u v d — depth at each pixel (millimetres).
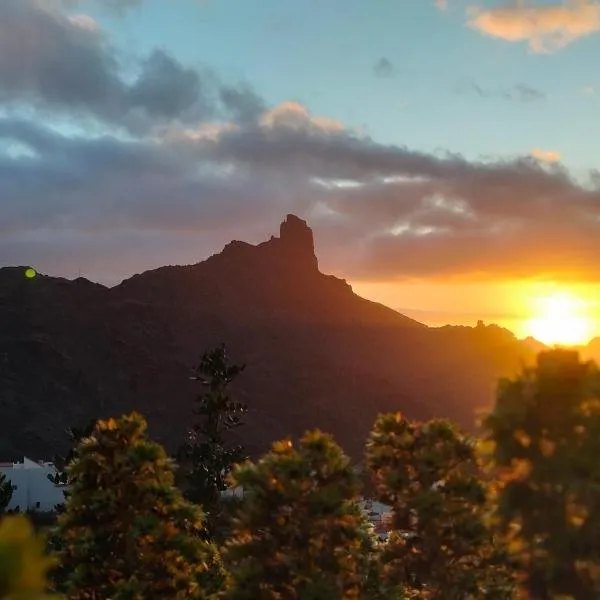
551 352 11312
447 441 15258
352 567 14445
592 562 10688
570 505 10969
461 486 14562
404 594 14539
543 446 11141
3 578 5211
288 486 14203
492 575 14195
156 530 15250
